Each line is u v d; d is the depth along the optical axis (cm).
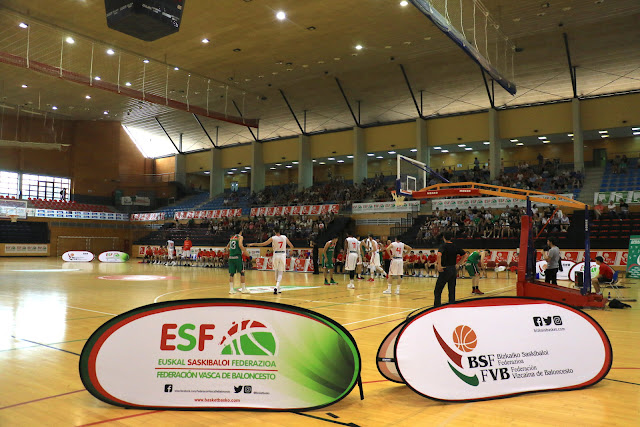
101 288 1255
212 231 3142
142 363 326
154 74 2577
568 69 2352
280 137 3597
